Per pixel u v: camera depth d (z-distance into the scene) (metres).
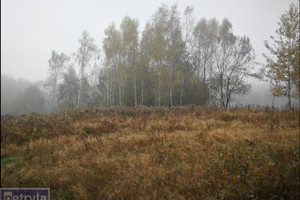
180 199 3.79
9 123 7.96
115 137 7.18
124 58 21.56
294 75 12.51
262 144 6.09
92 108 12.38
